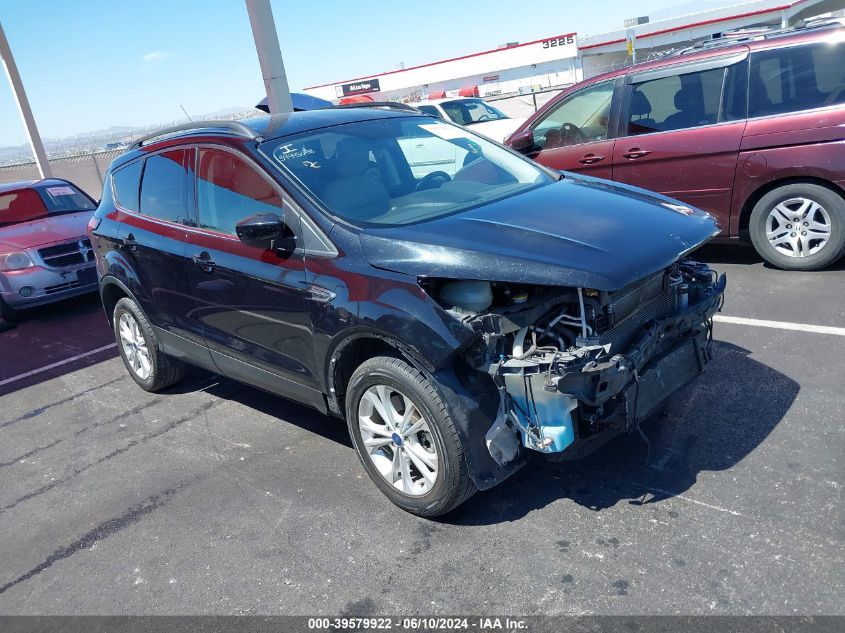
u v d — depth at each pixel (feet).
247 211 12.52
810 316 16.33
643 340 10.07
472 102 50.90
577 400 9.46
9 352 23.59
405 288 9.95
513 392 9.63
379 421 11.28
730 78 19.67
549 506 10.67
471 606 8.89
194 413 16.22
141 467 13.91
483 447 9.80
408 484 10.77
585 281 9.14
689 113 20.43
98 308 27.89
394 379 10.16
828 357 14.14
